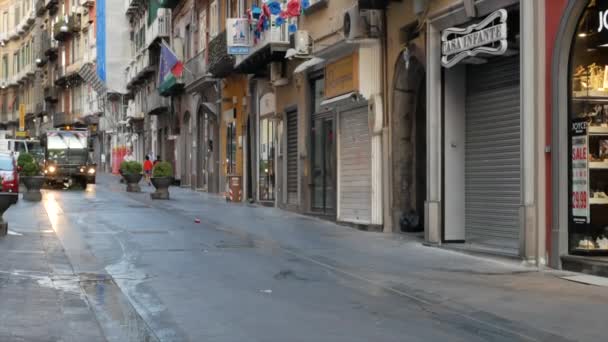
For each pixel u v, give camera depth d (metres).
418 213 16.92
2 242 14.41
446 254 13.64
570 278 10.85
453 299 9.52
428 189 14.80
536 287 10.24
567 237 11.66
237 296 9.70
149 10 50.59
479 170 14.38
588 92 11.70
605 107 11.72
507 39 12.68
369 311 8.84
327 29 20.11
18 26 92.81
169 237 15.98
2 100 100.00
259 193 27.16
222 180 33.22
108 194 31.92
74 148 38.19
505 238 13.60
